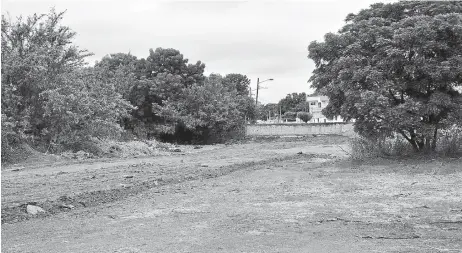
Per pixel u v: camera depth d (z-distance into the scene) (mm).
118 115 34000
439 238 7672
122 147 32625
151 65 53562
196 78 55844
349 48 19391
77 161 24203
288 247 7250
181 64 54656
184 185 15125
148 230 8719
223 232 8406
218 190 13883
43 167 21359
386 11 21406
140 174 17734
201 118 50906
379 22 20016
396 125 18438
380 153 20625
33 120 27719
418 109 18109
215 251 7094
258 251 7039
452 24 17672
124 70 50062
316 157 26797
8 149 24047
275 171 19000
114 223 9461
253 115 62344
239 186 14648
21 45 27984
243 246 7359
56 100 26094
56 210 11086
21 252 7320
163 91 50625
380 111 18094
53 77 28000
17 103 25953
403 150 20516
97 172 18672
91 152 29875
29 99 27266
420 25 17891
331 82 20906
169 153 32781
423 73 18203
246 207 10945
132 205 11555
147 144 38438
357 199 11703
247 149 36094
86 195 12664
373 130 19766
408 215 9586
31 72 25984
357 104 18203
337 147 36938
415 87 18750
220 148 39438
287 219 9453
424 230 8242
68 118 27375
